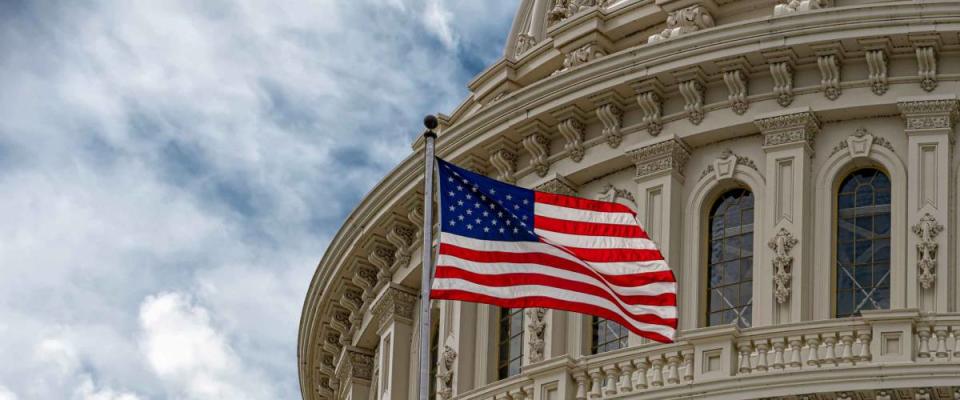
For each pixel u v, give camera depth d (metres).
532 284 40.09
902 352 44.03
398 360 54.91
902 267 46.75
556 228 40.78
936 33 47.44
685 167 50.19
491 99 56.50
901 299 46.47
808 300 47.38
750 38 48.88
